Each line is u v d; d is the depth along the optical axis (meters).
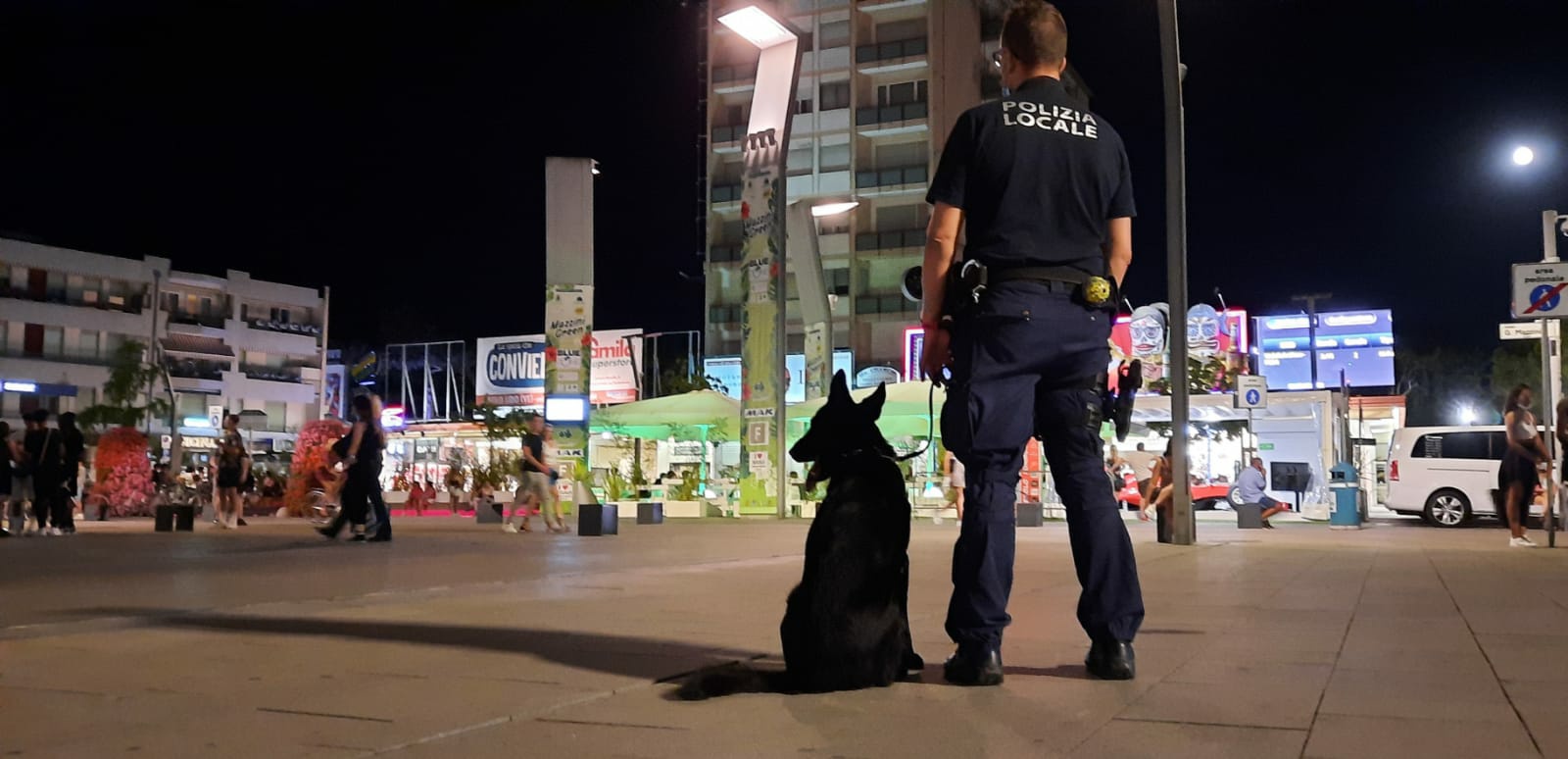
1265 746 2.91
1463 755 2.81
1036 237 3.89
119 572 9.00
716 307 59.81
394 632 5.20
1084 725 3.17
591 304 24.61
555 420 24.23
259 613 5.98
